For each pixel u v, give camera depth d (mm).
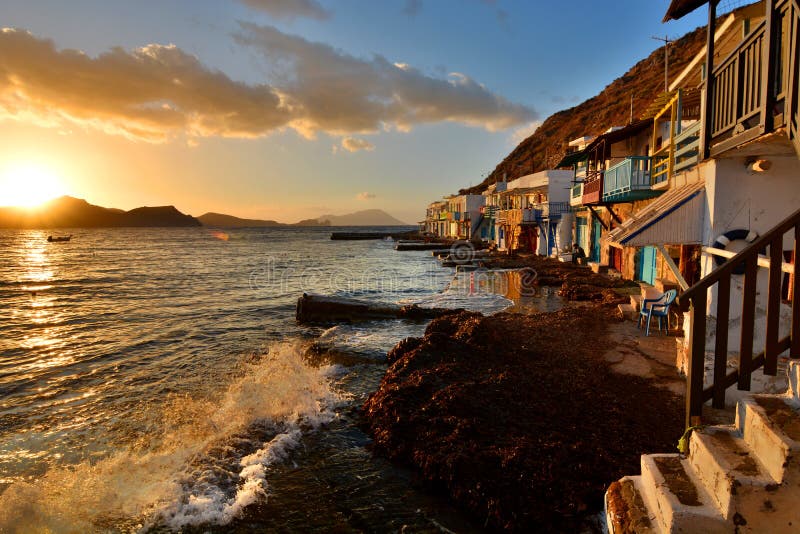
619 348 10992
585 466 5781
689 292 3529
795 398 3141
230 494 6320
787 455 2617
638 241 7750
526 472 5762
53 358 14000
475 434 6746
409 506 5871
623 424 6875
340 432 7965
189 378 11711
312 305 18828
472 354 10656
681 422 6898
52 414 9461
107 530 5645
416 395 8336
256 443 7746
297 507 5961
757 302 6914
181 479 6715
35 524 5707
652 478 3346
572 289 21109
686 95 12984
